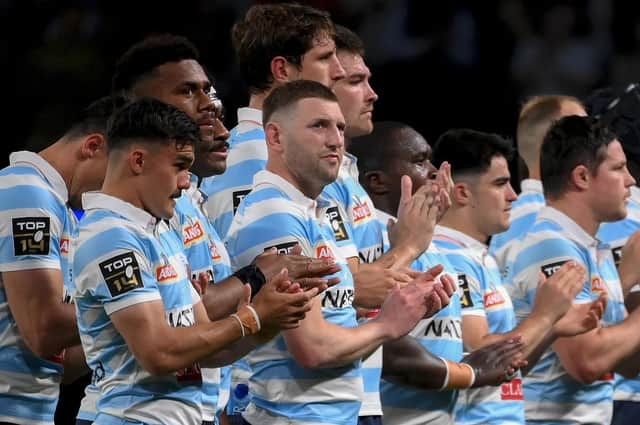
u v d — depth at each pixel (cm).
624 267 2425
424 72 4262
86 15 4100
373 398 1944
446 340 2095
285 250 1792
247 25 2097
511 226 2577
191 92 1961
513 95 4309
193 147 1666
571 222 2319
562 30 4391
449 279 1842
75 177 1906
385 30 4297
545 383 2312
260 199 1828
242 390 2086
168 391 1641
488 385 2055
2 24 4031
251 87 2103
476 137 2231
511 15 4372
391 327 1802
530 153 2670
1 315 1862
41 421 1908
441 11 4325
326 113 1816
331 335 1753
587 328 2156
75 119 1922
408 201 1973
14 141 3794
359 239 2058
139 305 1588
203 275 1734
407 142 2191
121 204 1634
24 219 1839
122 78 1984
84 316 1638
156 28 4144
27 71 3969
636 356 2405
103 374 1650
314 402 1800
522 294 2322
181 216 1903
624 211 2327
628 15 4416
